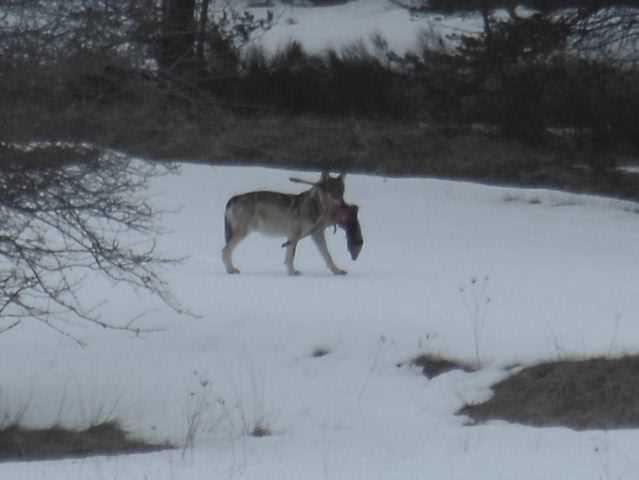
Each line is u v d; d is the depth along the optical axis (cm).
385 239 4097
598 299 2930
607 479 1778
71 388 2548
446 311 2838
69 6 2173
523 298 2948
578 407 2383
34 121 2173
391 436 2253
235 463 1972
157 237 3853
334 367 2617
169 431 2370
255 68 5919
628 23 5525
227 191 4706
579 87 5691
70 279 3231
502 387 2486
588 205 4753
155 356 2702
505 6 5834
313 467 1934
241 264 3531
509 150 5512
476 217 4500
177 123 3152
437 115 5803
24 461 2188
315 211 3294
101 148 2191
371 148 5453
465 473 1852
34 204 2164
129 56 2208
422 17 7119
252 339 2755
